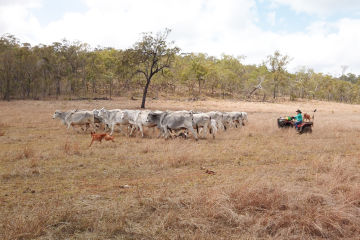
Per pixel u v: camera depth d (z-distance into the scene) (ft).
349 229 14.58
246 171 25.89
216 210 16.01
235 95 269.44
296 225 14.76
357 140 43.32
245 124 64.44
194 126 45.19
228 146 38.06
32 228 13.79
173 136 44.98
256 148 36.96
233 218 15.37
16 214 15.75
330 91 313.53
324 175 23.22
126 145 36.91
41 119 65.98
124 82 245.04
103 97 194.18
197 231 14.16
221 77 245.86
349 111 142.51
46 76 201.77
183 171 25.86
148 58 127.34
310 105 208.13
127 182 22.27
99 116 52.37
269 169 26.58
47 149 33.47
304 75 303.68
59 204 17.25
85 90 221.46
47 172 24.48
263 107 157.48
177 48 125.80
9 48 197.06
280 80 259.39
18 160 28.02
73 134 46.98
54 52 214.28
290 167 27.27
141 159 29.37
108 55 230.27
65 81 212.23
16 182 21.70
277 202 17.08
